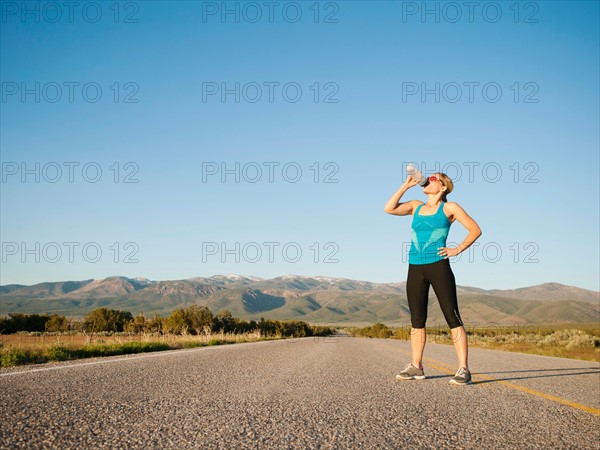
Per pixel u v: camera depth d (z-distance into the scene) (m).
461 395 4.24
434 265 4.94
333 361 8.14
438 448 2.36
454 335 5.04
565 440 2.64
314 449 2.26
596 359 16.19
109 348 11.32
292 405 3.46
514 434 2.74
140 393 3.92
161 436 2.45
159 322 54.72
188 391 4.09
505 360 10.57
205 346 15.59
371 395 4.07
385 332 85.81
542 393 4.60
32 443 2.24
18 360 8.00
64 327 56.28
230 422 2.81
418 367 5.29
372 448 2.31
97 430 2.54
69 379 4.79
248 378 5.20
